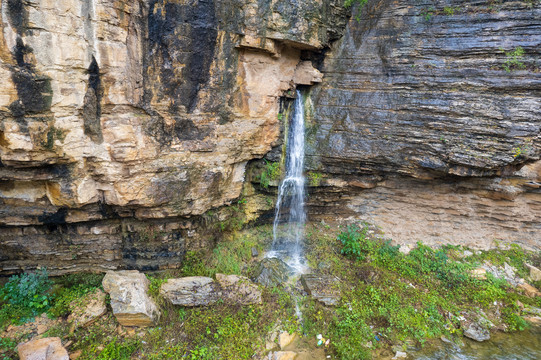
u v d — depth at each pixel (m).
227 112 7.29
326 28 7.98
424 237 9.48
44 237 6.55
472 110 7.25
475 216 9.22
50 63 4.85
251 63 7.39
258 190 8.87
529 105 6.86
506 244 9.32
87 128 5.52
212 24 6.29
